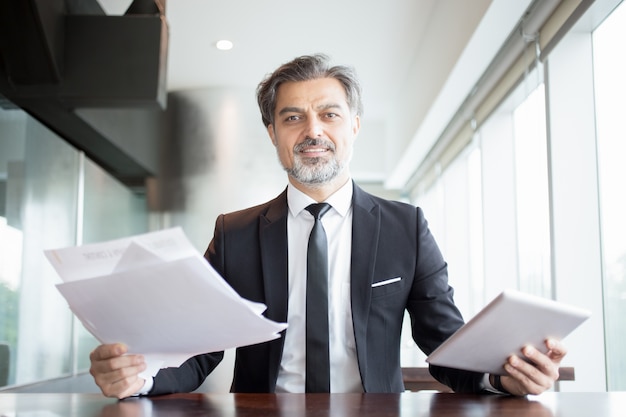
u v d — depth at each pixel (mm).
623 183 2793
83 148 4973
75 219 4328
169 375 1423
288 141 1700
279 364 1583
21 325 3428
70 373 4203
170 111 6254
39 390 3627
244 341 1261
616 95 2883
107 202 5074
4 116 3230
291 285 1661
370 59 5539
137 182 6141
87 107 3451
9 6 2982
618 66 2852
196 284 1120
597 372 3021
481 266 5121
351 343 1610
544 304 1169
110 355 1233
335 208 1693
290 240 1699
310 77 1693
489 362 1313
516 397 1306
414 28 4957
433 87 4699
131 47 3297
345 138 1700
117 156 5289
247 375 1625
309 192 1709
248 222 1729
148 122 5805
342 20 4781
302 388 1575
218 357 1639
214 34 5008
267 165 6133
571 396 1317
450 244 5910
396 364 1623
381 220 1701
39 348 3680
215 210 6059
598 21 2992
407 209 1744
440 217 6133
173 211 6102
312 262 1612
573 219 3152
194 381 1541
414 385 2664
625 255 2783
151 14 3393
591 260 3121
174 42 5152
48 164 3842
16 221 3373
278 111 1721
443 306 1638
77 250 1123
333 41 5148
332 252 1677
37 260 3662
